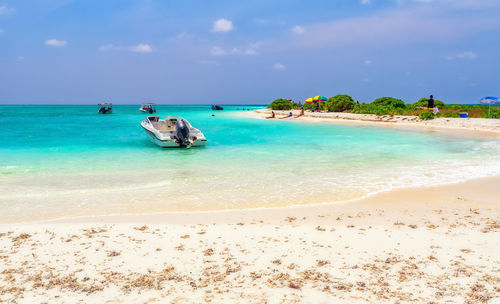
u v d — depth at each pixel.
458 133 25.94
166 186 10.18
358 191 9.65
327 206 8.29
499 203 8.41
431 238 6.13
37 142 20.77
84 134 26.20
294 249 5.73
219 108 93.25
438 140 21.72
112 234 6.44
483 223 6.92
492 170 12.41
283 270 4.96
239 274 4.84
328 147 18.77
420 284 4.47
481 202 8.51
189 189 9.85
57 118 52.31
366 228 6.73
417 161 14.37
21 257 5.43
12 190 9.55
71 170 12.30
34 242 6.03
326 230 6.64
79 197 8.99
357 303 4.02
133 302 4.11
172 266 5.12
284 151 17.22
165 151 17.25
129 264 5.20
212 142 21.09
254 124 36.59
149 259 5.38
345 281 4.59
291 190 9.77
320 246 5.86
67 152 16.62
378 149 17.84
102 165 13.31
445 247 5.71
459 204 8.36
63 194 9.23
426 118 35.12
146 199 8.87
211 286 4.49
